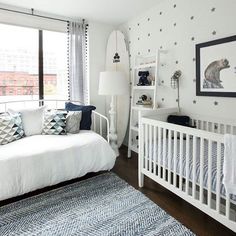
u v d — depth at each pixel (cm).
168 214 182
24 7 294
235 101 211
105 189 225
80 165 227
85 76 350
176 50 268
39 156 204
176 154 185
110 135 322
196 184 180
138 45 331
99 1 276
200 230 162
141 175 230
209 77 229
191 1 245
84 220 175
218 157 145
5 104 299
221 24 217
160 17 288
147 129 221
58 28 323
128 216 179
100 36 361
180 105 269
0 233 161
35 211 187
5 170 187
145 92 327
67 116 277
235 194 136
